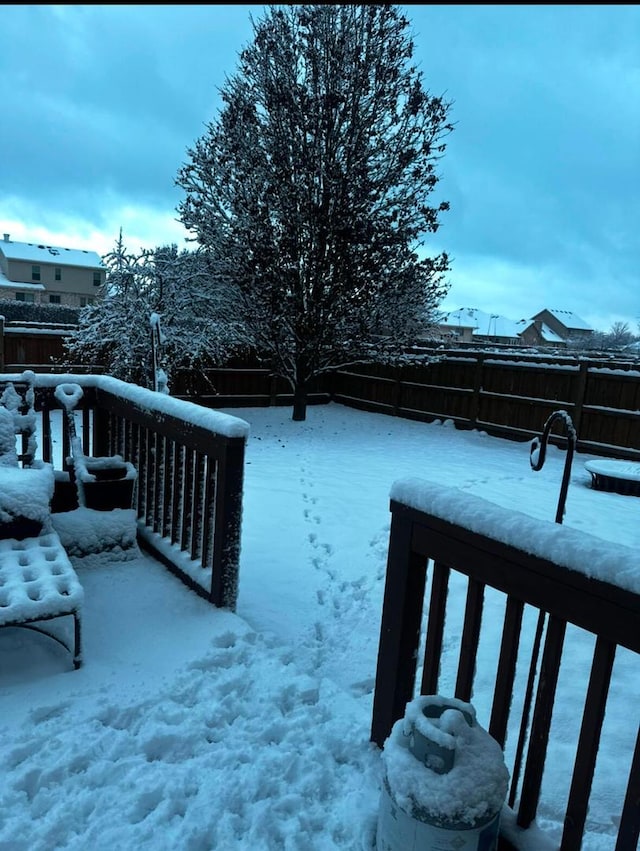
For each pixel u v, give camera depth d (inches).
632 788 46.0
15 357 402.6
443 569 66.2
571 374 362.0
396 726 57.7
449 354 435.5
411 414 465.4
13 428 133.8
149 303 377.1
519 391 392.5
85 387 165.9
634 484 260.4
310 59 384.5
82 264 1593.3
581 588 48.9
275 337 407.2
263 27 386.0
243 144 385.7
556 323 2047.2
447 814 49.2
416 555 69.9
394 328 431.8
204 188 403.9
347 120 393.4
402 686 73.1
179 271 398.3
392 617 72.7
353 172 383.2
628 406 339.0
